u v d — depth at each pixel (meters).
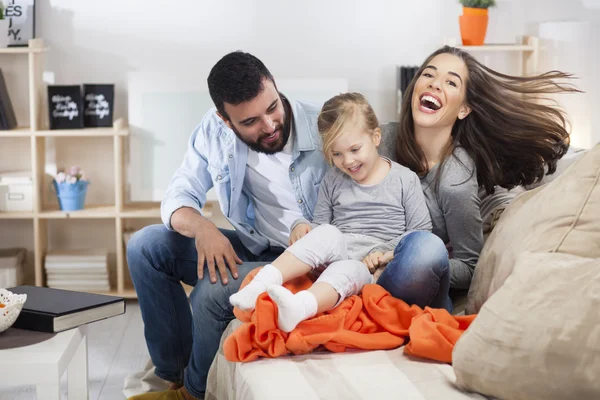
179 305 2.37
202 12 3.93
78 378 2.02
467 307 1.98
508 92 2.38
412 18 4.01
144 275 2.33
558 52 3.79
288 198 2.44
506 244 1.88
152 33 3.92
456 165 2.21
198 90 3.85
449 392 1.54
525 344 1.46
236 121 2.26
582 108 3.75
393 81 4.04
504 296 1.58
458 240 2.21
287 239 2.44
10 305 1.84
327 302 1.83
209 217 4.00
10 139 3.92
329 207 2.28
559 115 2.33
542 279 1.55
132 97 3.84
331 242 2.00
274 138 2.29
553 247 1.69
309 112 2.46
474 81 2.23
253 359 1.76
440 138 2.25
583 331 1.40
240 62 2.22
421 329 1.72
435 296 1.97
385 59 4.03
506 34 4.07
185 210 2.32
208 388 2.04
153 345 2.40
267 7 3.95
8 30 3.77
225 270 2.16
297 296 1.77
